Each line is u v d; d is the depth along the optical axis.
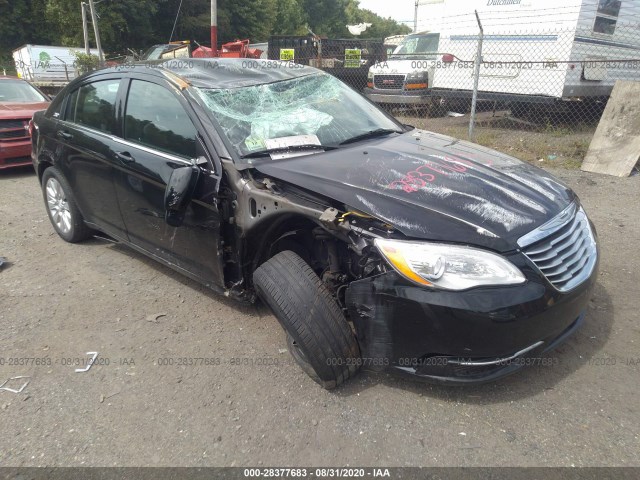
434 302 2.39
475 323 2.37
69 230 4.92
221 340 3.35
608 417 2.57
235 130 3.29
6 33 37.75
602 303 3.63
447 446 2.43
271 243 3.13
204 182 3.17
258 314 3.64
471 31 10.55
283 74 4.05
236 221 3.09
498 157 3.51
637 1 10.34
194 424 2.62
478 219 2.54
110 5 35.72
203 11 40.91
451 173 2.99
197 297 3.93
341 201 2.67
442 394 2.76
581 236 2.91
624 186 6.53
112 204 4.10
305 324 2.63
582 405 2.65
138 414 2.71
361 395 2.78
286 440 2.50
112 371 3.07
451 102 11.92
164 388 2.91
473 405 2.68
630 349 3.10
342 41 16.45
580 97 9.98
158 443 2.51
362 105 4.17
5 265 4.56
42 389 2.92
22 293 4.04
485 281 2.39
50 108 4.93
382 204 2.62
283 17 52.34
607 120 7.48
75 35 37.03
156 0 38.56
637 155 7.02
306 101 3.82
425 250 2.44
